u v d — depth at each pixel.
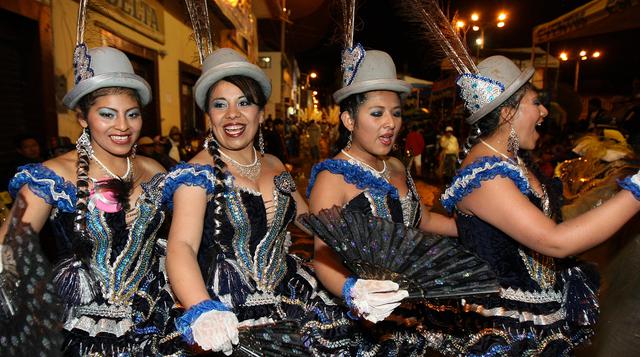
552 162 7.38
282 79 22.14
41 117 5.45
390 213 2.38
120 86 2.20
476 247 2.22
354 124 2.35
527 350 2.11
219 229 2.15
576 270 2.27
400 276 1.86
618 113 5.92
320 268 2.15
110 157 2.32
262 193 2.35
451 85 10.53
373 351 2.34
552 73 12.66
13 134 5.29
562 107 10.45
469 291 1.79
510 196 2.02
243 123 2.19
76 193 2.16
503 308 2.16
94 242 2.18
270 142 12.60
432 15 2.45
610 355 2.62
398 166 2.71
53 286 1.77
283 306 2.32
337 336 2.32
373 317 1.81
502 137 2.21
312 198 2.34
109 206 2.22
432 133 14.52
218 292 2.17
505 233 2.14
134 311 2.25
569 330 2.18
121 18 6.84
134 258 2.28
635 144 3.25
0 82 5.07
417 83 18.05
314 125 19.47
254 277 2.25
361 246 1.87
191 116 11.59
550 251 1.96
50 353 1.71
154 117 8.55
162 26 8.87
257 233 2.27
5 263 1.78
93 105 2.18
